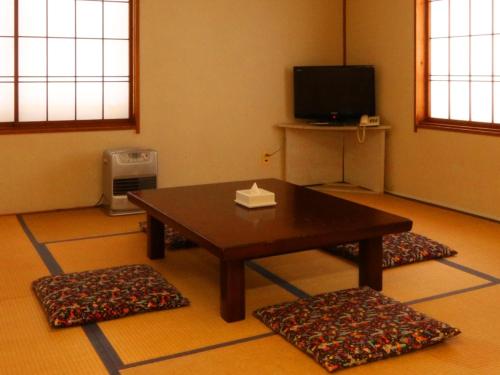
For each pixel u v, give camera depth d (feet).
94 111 18.78
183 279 12.13
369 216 11.28
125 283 11.05
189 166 20.11
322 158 22.06
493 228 15.92
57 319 9.68
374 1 20.65
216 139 20.42
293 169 21.63
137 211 17.87
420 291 11.27
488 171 16.96
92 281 11.14
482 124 17.34
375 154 20.72
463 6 17.80
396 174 20.42
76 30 18.22
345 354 8.39
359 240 10.59
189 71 19.71
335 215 11.36
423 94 19.33
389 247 13.30
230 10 20.10
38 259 13.39
